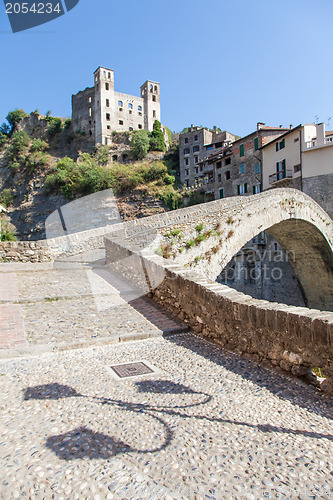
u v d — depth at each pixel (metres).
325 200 29.80
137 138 81.31
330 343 3.94
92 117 91.00
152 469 2.40
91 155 85.75
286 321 4.51
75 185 76.19
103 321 6.82
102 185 71.75
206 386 4.09
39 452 2.55
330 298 26.12
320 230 21.61
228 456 2.62
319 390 4.11
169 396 3.75
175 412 3.35
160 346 5.73
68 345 5.43
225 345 5.71
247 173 41.31
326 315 4.30
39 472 2.30
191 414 3.32
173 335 6.46
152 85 95.44
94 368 4.60
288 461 2.60
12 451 2.55
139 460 2.50
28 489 2.13
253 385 4.18
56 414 3.22
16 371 4.40
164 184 71.00
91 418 3.15
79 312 7.29
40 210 80.25
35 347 5.23
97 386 3.97
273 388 4.11
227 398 3.76
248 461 2.57
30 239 78.44
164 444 2.74
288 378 4.42
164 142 87.56
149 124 93.44
